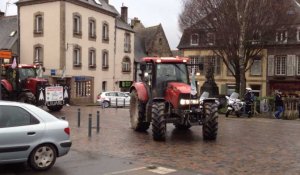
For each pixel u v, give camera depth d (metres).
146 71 15.12
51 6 38.78
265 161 10.32
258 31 31.17
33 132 8.78
